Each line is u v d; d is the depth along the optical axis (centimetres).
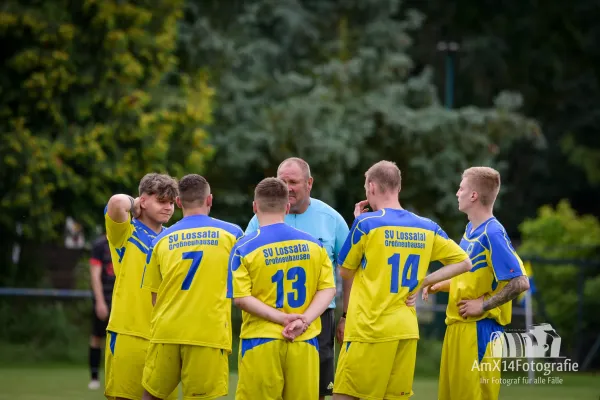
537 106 8044
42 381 3525
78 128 4756
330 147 5462
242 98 5750
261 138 5500
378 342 1814
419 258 1841
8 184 4675
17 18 4606
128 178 4944
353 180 5972
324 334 2011
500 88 7969
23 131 4622
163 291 1853
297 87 5984
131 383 1934
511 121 5956
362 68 6091
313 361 1777
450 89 6297
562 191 8125
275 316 1725
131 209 2000
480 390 1888
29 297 5259
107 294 3312
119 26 4903
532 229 5234
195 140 5144
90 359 3284
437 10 7875
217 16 6125
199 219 1880
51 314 4912
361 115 5825
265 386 1736
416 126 5838
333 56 6406
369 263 1839
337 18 6650
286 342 1741
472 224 1938
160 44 5016
